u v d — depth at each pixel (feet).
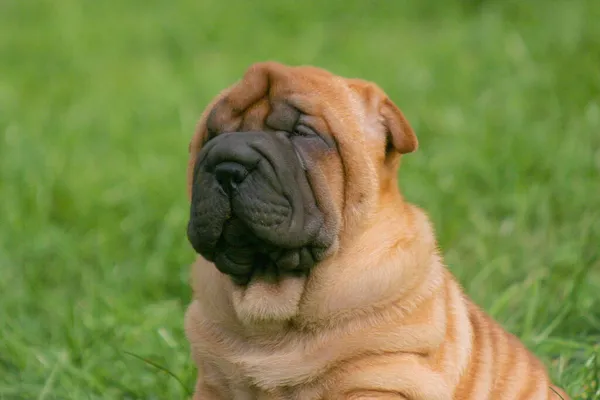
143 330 31.50
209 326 23.06
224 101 22.41
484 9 61.72
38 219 41.34
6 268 37.40
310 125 21.90
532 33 53.93
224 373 22.81
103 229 40.96
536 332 30.07
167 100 53.78
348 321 21.89
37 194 42.50
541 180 40.60
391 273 21.90
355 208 22.08
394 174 23.08
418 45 59.11
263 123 22.02
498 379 23.63
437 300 22.49
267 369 21.98
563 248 34.99
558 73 48.60
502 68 50.44
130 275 36.94
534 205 38.68
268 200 20.85
